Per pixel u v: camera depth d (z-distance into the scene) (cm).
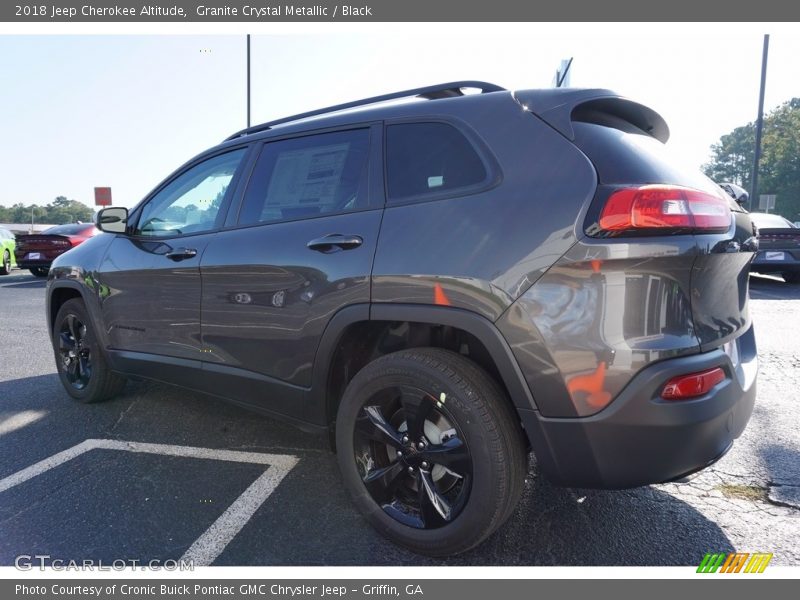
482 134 217
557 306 185
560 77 1052
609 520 245
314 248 245
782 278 1118
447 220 211
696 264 187
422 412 214
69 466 301
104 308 364
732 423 199
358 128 257
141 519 249
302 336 250
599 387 182
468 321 200
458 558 221
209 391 305
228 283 281
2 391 436
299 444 329
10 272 1608
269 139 293
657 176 194
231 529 242
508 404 207
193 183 326
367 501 232
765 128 7031
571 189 189
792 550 224
